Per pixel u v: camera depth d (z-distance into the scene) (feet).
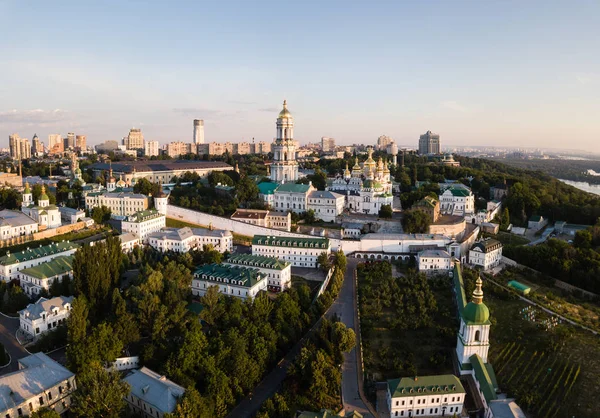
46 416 474.49
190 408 504.02
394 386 608.60
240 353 628.69
